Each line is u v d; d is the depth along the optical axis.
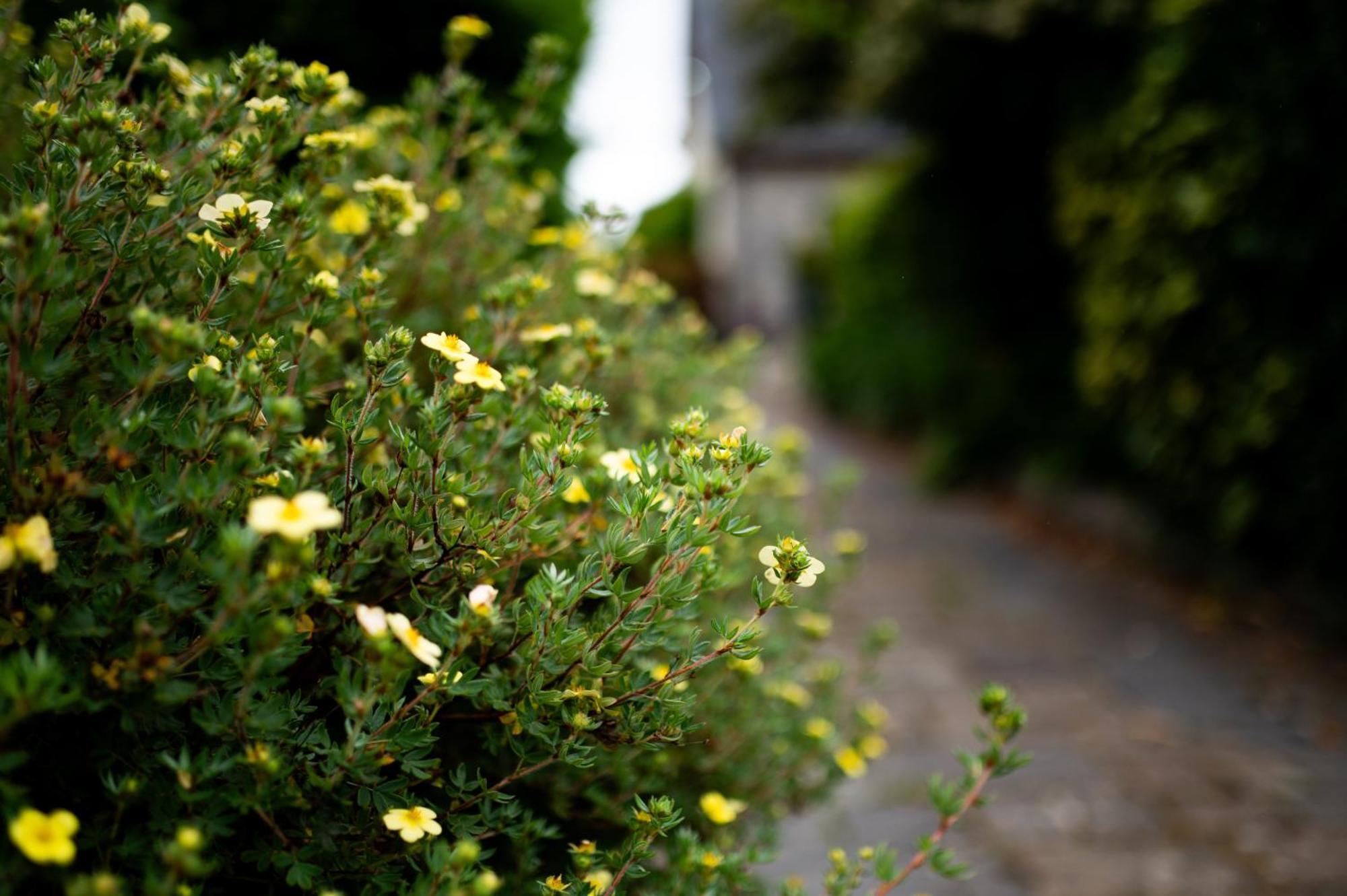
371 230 1.36
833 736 1.79
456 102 2.16
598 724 1.05
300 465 0.88
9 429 0.83
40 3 1.72
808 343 12.98
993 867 2.34
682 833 1.23
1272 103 3.70
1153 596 4.66
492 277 1.84
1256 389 3.89
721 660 1.46
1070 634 4.14
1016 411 6.82
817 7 7.51
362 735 0.92
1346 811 2.66
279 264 1.07
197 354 0.96
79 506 0.97
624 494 1.09
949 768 2.85
